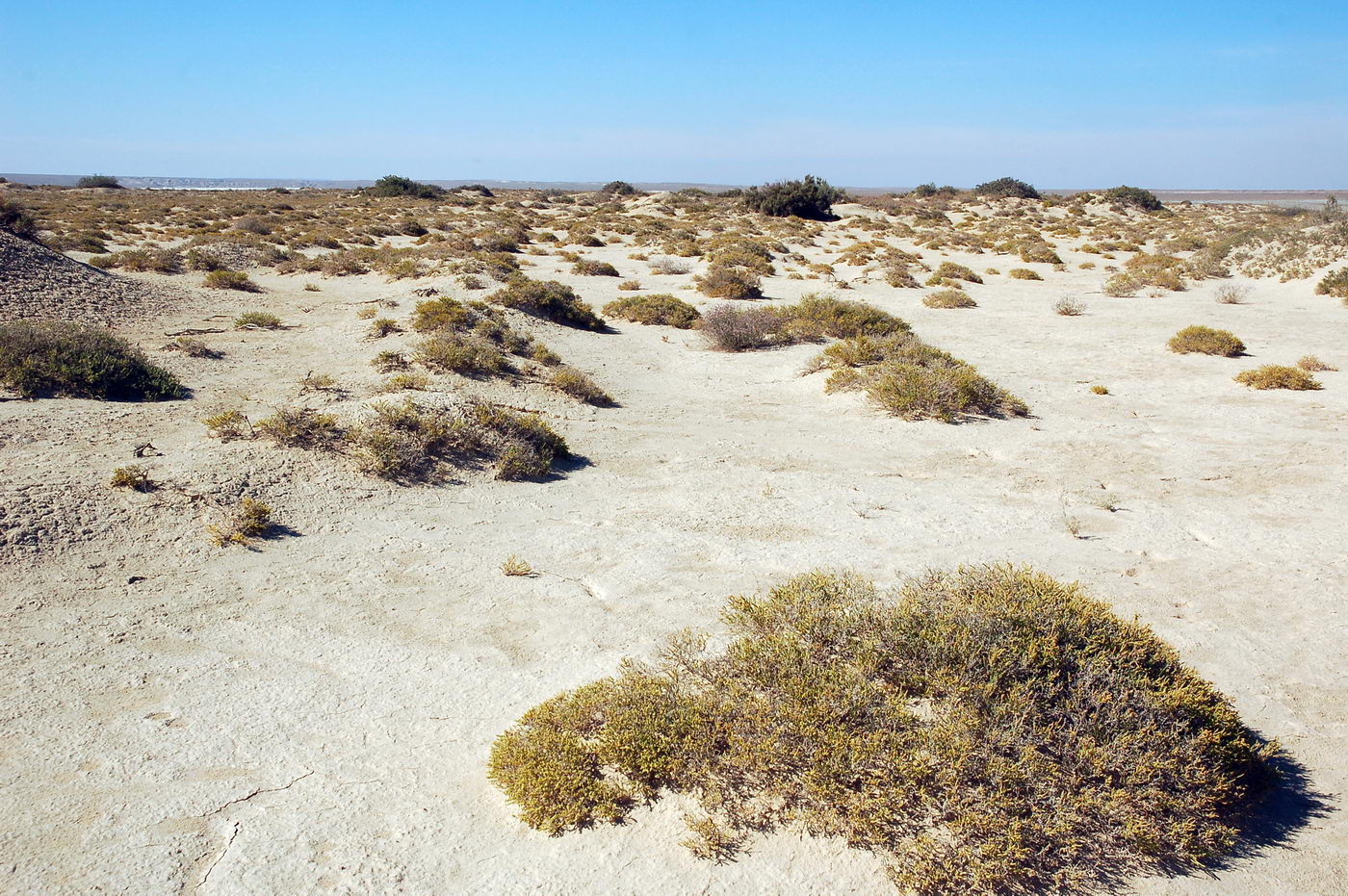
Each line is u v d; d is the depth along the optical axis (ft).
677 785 13.33
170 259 81.15
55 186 257.75
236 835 12.44
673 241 125.90
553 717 14.76
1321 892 12.22
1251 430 38.63
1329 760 15.33
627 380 50.11
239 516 24.27
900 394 41.55
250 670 17.21
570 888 11.55
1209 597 21.94
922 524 27.20
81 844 12.10
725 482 31.58
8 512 21.79
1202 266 102.83
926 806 12.55
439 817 13.00
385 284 78.33
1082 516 28.07
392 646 18.49
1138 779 12.84
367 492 27.66
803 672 14.80
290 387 40.57
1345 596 22.06
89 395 35.09
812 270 101.09
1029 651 14.61
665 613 20.30
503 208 192.85
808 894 11.48
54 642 17.61
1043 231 160.97
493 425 33.30
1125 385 48.16
